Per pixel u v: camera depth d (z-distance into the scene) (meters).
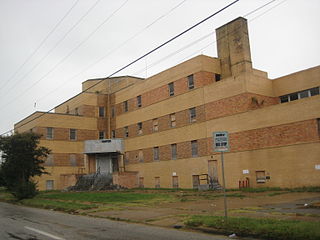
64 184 45.16
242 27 36.91
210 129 35.69
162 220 14.03
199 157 36.75
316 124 26.91
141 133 45.91
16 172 32.16
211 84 35.97
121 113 50.56
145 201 23.39
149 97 44.78
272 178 29.59
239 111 32.91
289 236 9.17
